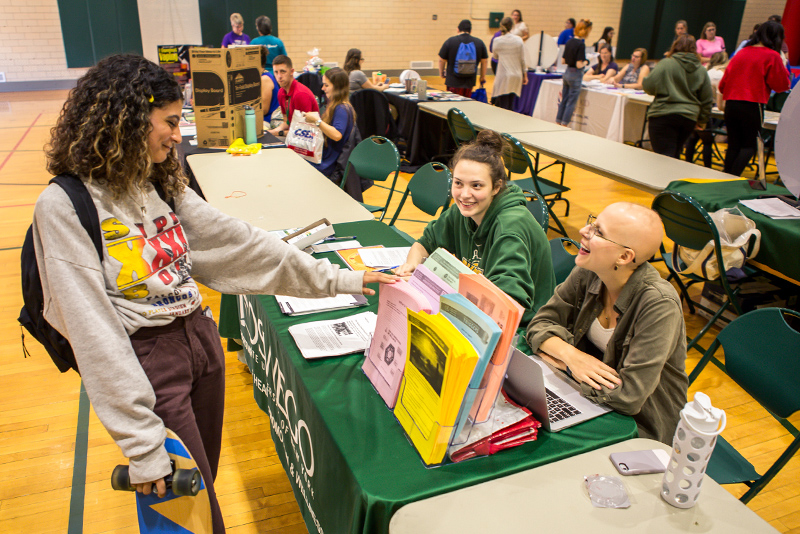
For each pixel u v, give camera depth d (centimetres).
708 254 264
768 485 204
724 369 168
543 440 118
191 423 119
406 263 192
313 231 211
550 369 145
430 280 134
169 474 104
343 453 112
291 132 388
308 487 143
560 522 96
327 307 169
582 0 1262
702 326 312
